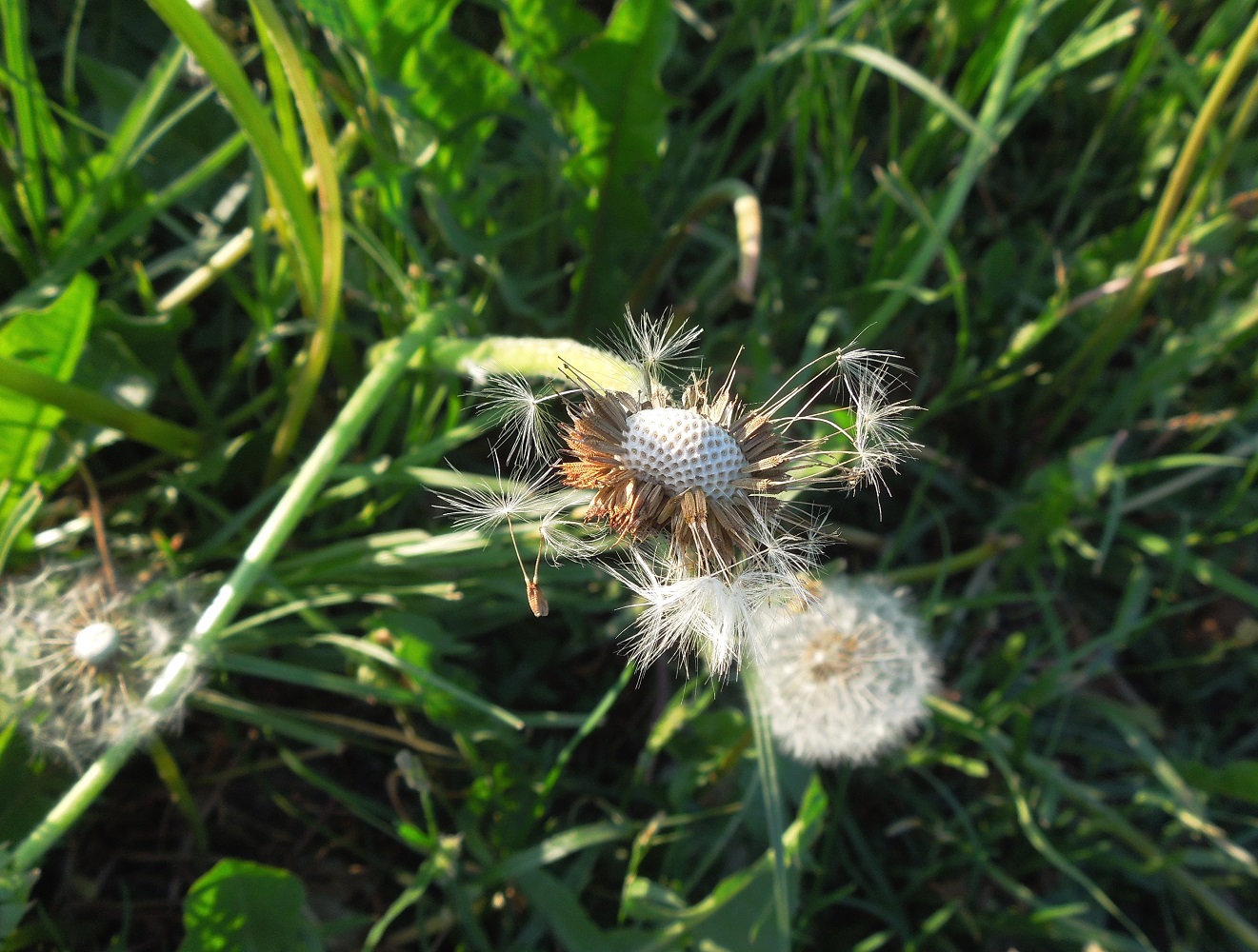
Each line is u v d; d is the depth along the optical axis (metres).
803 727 0.18
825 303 0.24
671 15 0.18
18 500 0.17
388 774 0.21
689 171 0.25
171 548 0.19
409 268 0.20
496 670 0.22
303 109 0.15
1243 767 0.21
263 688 0.21
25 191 0.19
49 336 0.16
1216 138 0.25
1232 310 0.24
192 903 0.16
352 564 0.19
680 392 0.14
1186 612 0.25
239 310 0.23
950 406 0.25
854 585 0.20
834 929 0.21
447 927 0.19
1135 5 0.24
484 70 0.18
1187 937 0.22
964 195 0.21
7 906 0.13
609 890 0.21
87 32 0.23
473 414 0.21
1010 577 0.24
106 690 0.15
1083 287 0.25
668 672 0.22
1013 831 0.22
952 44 0.24
